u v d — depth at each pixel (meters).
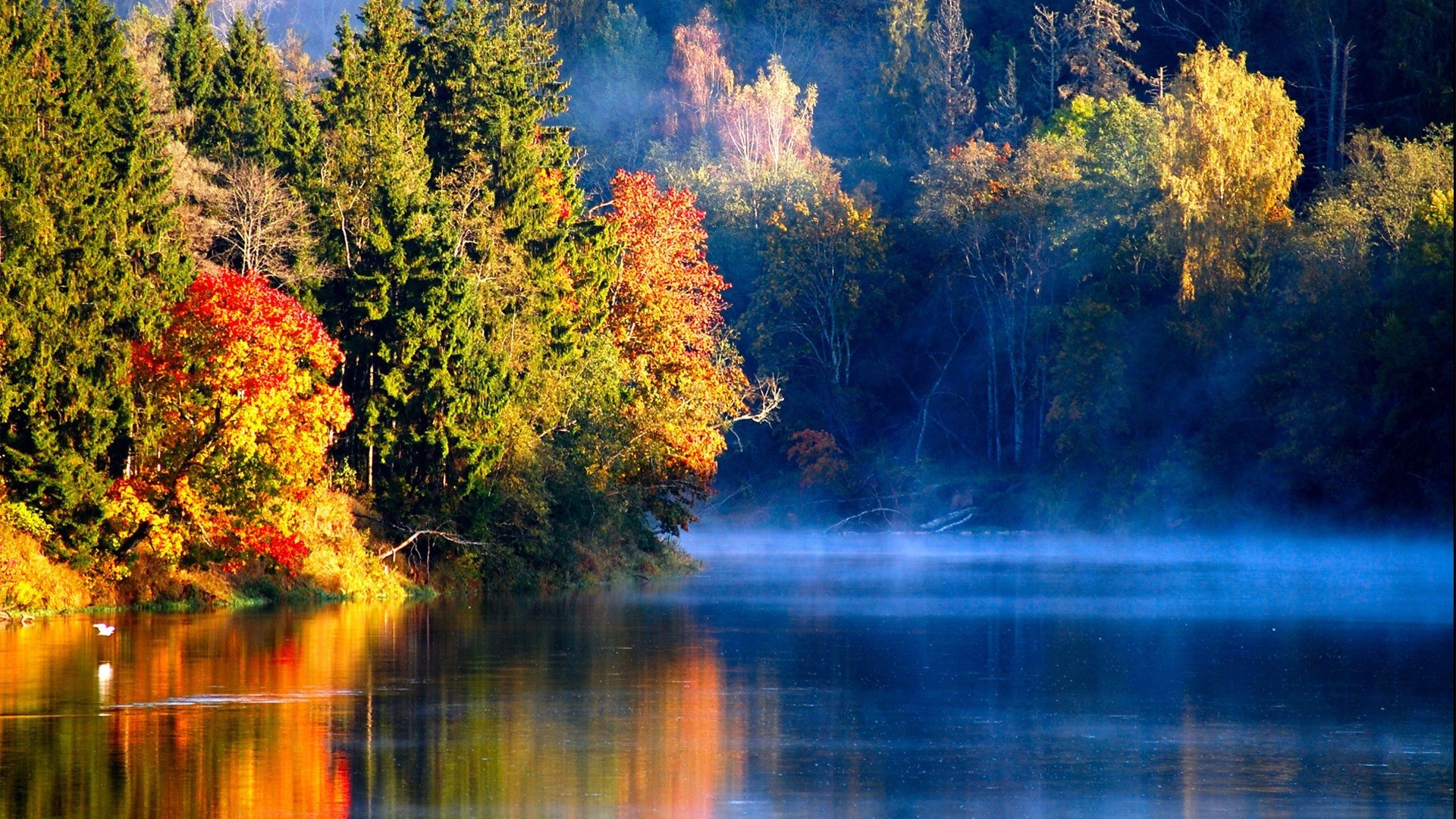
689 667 62.56
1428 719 50.66
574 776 41.34
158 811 36.66
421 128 121.94
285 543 85.62
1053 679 59.72
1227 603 94.38
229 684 55.88
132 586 84.75
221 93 122.88
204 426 84.81
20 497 79.94
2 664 60.34
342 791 39.09
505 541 106.94
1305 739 47.31
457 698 53.59
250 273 97.25
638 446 119.75
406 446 98.31
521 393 106.06
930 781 41.25
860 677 59.88
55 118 86.75
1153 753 45.06
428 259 98.50
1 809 36.72
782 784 40.72
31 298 78.25
